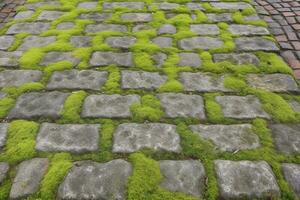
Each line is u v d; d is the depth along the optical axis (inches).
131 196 93.9
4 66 151.8
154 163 103.9
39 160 105.3
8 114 124.3
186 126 118.3
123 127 117.9
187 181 98.7
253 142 112.0
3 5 212.4
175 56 158.2
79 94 133.3
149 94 133.6
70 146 110.3
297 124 119.9
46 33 178.5
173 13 199.2
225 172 101.5
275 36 176.2
